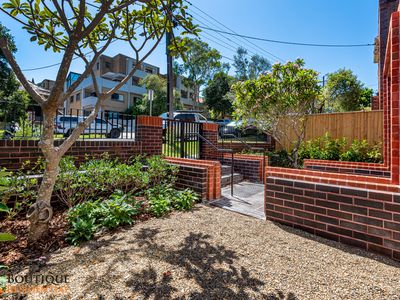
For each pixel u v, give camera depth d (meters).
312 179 2.82
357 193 2.41
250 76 28.61
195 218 3.21
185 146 6.22
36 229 2.37
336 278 1.84
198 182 4.11
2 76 13.77
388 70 4.30
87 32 2.42
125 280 1.78
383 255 2.22
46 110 2.35
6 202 2.74
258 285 1.74
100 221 2.83
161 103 21.22
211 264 2.02
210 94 23.84
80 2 2.35
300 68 5.89
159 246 2.35
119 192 3.43
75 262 2.04
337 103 13.91
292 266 2.01
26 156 3.63
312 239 2.58
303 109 6.10
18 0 2.81
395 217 2.17
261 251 2.28
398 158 2.41
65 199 3.30
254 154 7.15
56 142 3.98
